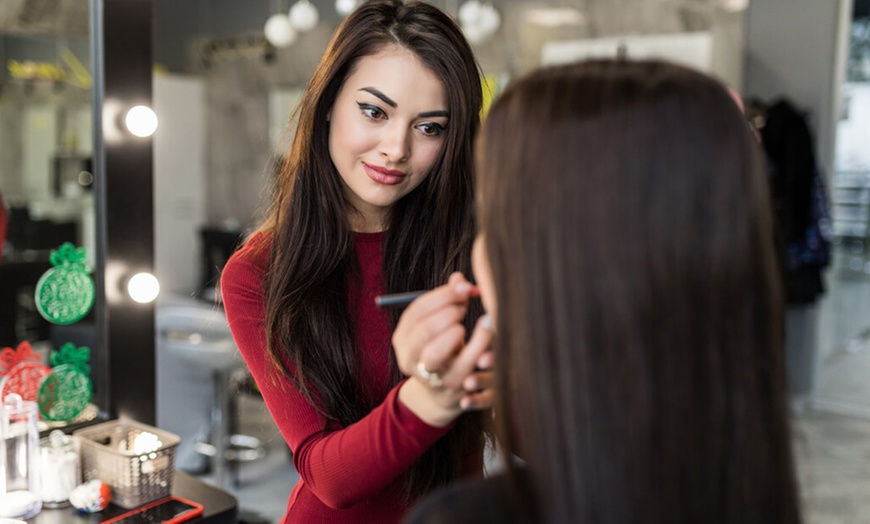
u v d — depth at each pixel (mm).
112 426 1511
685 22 4391
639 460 479
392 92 1016
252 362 1073
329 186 1100
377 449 823
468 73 1056
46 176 2545
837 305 4438
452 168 1085
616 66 539
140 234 1562
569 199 496
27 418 1356
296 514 1136
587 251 490
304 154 1092
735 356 494
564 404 491
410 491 1103
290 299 1062
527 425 513
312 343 1062
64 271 1490
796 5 4117
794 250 4000
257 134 6641
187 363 3150
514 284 523
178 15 7070
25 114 2236
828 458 3607
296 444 994
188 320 3041
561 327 494
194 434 3264
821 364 4496
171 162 6648
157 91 6449
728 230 492
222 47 6785
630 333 481
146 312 1592
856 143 4324
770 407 510
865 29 4219
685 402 482
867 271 4320
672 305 483
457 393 750
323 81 1053
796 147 3973
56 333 1553
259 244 1138
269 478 3289
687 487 482
